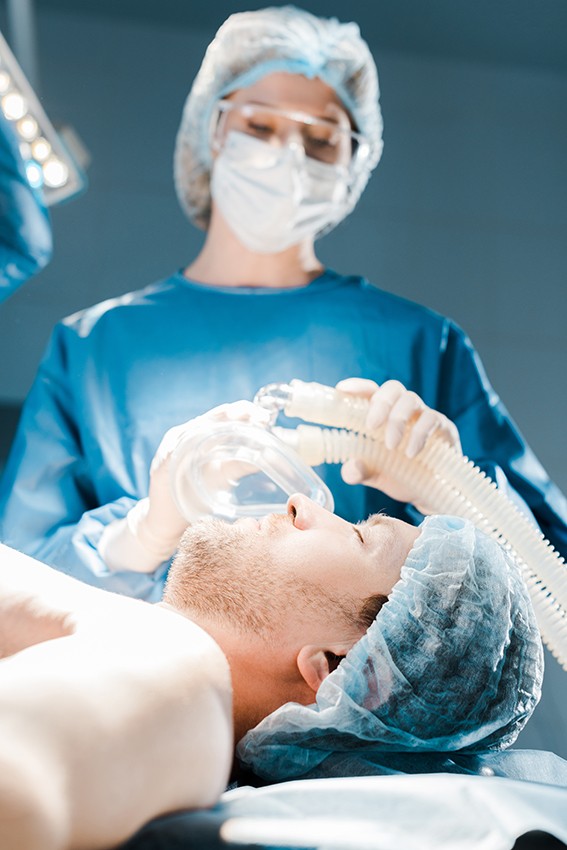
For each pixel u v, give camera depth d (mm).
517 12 3627
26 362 3271
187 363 2186
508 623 1209
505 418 2248
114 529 1896
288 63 2273
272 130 2270
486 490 1626
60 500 2102
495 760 1245
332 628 1188
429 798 962
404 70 3781
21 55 3471
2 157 2047
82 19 3656
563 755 2250
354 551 1223
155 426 2127
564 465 3357
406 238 3570
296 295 2293
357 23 3713
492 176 3686
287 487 1523
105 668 855
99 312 2277
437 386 2244
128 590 1879
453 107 3758
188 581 1214
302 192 2236
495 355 3469
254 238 2277
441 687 1160
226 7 3641
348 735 1171
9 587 1046
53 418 2170
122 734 819
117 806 803
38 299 3348
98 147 3531
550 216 3658
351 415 1674
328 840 908
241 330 2232
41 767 754
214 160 2373
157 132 3586
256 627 1183
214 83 2326
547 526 2158
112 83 3613
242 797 993
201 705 896
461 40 3771
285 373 2182
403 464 1671
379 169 3650
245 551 1218
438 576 1193
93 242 3428
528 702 1243
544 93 3807
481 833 921
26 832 720
